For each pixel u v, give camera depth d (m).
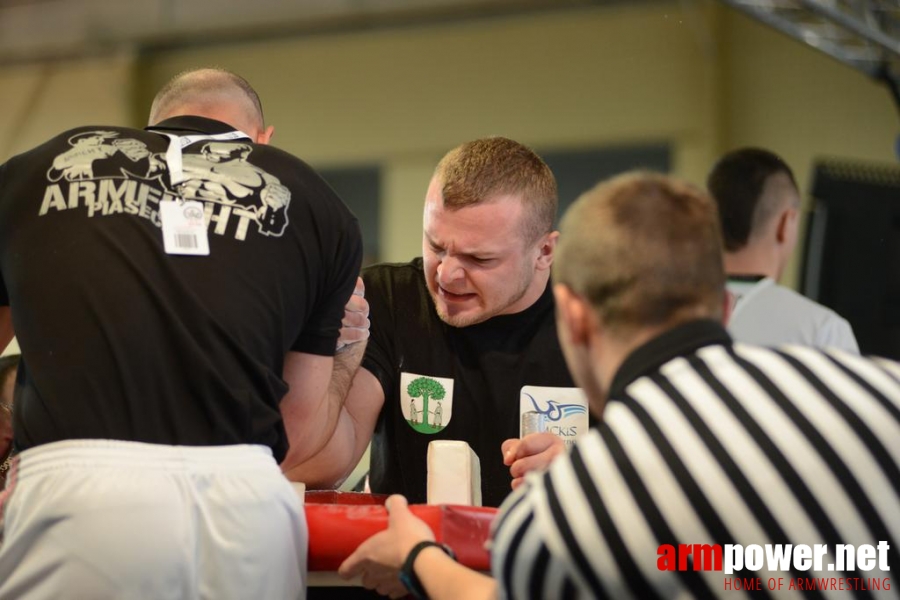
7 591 1.77
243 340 1.90
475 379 2.63
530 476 1.53
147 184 1.97
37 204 1.98
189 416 1.85
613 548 1.35
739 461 1.35
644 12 8.23
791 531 1.33
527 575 1.42
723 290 1.52
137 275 1.89
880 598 1.36
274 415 1.94
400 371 2.66
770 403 1.40
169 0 9.30
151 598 1.76
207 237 1.94
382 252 9.09
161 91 2.34
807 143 7.74
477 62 8.74
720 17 8.02
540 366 2.62
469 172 2.46
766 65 7.89
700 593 1.34
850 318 4.76
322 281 2.08
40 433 1.83
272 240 1.99
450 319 2.56
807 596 1.34
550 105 8.51
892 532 1.36
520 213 2.46
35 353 1.88
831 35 5.76
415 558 1.72
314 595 2.07
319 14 9.02
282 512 1.87
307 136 9.27
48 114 9.70
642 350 1.48
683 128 8.09
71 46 9.61
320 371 2.13
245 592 1.81
